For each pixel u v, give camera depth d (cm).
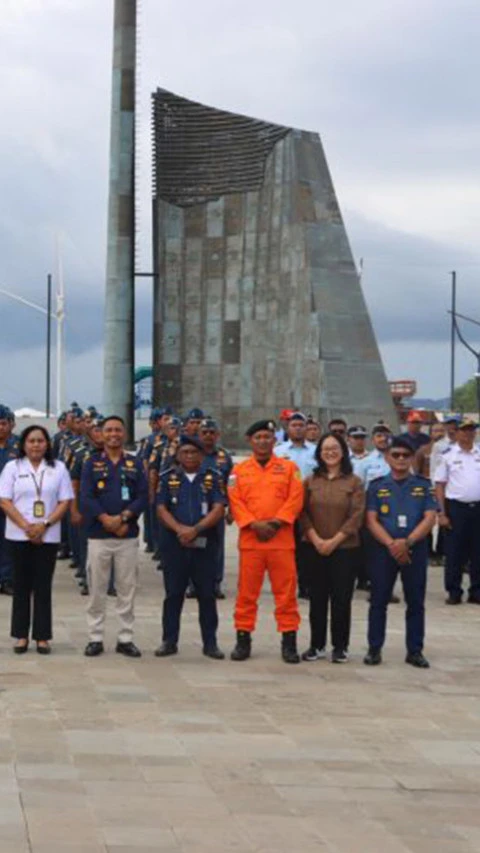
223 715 938
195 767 783
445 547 1606
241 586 1177
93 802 692
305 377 3397
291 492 1167
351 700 1010
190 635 1308
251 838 643
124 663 1138
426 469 1686
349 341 3384
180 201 3691
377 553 1173
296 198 3450
